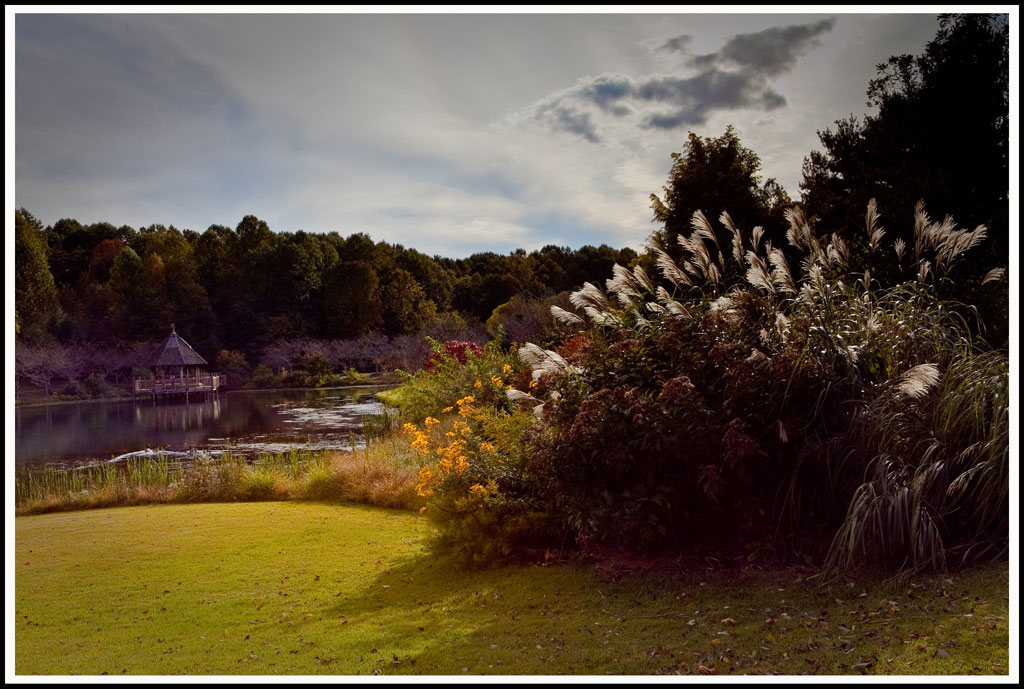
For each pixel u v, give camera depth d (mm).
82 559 5738
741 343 4742
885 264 8008
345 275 52875
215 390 36281
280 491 8844
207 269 54562
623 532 4488
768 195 13719
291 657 3475
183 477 9930
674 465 4492
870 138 11867
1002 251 8148
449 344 14594
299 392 36250
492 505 5023
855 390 4387
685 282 5719
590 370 5176
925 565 3729
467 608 4125
